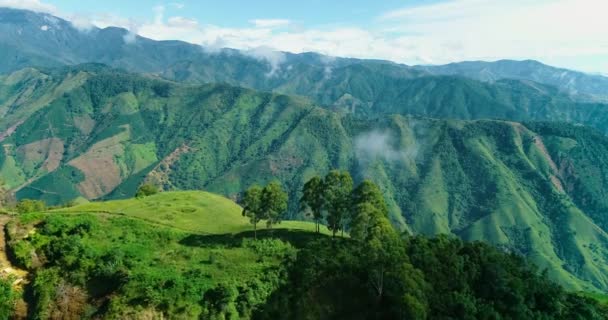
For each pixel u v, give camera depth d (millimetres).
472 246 73500
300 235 91875
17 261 67250
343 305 62219
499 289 65312
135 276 62562
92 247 72438
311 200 90000
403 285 59188
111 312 58250
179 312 58594
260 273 67312
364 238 70875
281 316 60875
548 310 68125
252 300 61594
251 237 88562
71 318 59938
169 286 61312
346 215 85438
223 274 66750
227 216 113875
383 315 59188
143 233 86062
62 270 65750
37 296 62219
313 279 64688
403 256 63125
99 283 63719
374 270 62219
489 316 61219
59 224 76938
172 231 89562
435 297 60375
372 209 74750
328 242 79375
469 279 66500
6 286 62438
